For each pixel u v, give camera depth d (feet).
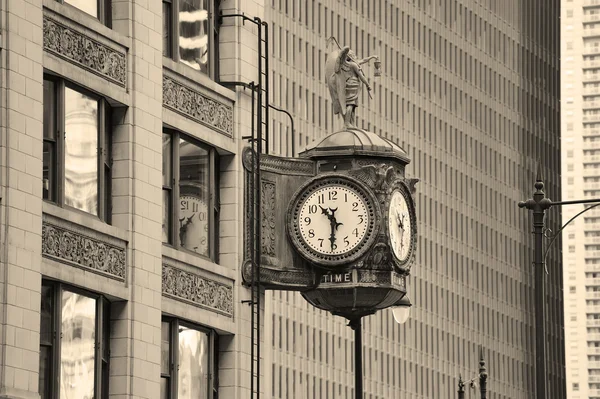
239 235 155.02
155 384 140.56
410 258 156.56
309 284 154.10
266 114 157.48
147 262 140.05
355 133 155.53
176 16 150.10
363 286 152.35
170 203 147.54
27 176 123.24
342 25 617.21
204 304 150.10
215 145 153.48
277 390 545.03
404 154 156.04
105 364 136.46
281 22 568.00
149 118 142.10
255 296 157.07
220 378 154.30
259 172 153.89
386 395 625.41
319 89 593.83
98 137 135.64
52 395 127.13
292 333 558.56
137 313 137.90
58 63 129.49
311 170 155.22
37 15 125.80
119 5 140.67
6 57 121.90
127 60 140.05
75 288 130.93
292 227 153.48
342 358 594.65
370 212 152.56
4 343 119.24
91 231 132.77
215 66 156.97
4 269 119.85
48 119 129.39
